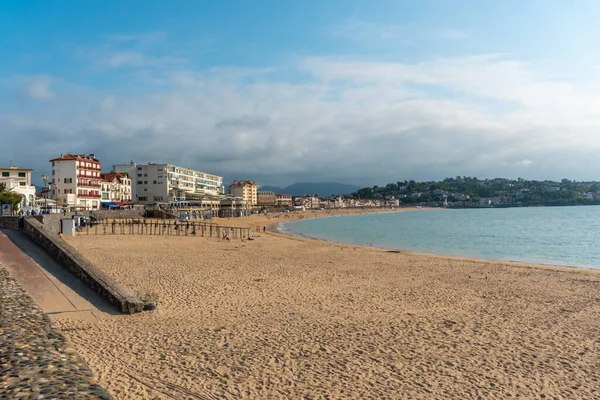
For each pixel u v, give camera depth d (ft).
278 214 627.87
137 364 35.76
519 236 238.89
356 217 641.81
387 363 37.70
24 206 242.17
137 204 390.01
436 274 91.40
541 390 32.89
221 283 74.69
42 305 50.62
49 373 18.95
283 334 45.34
